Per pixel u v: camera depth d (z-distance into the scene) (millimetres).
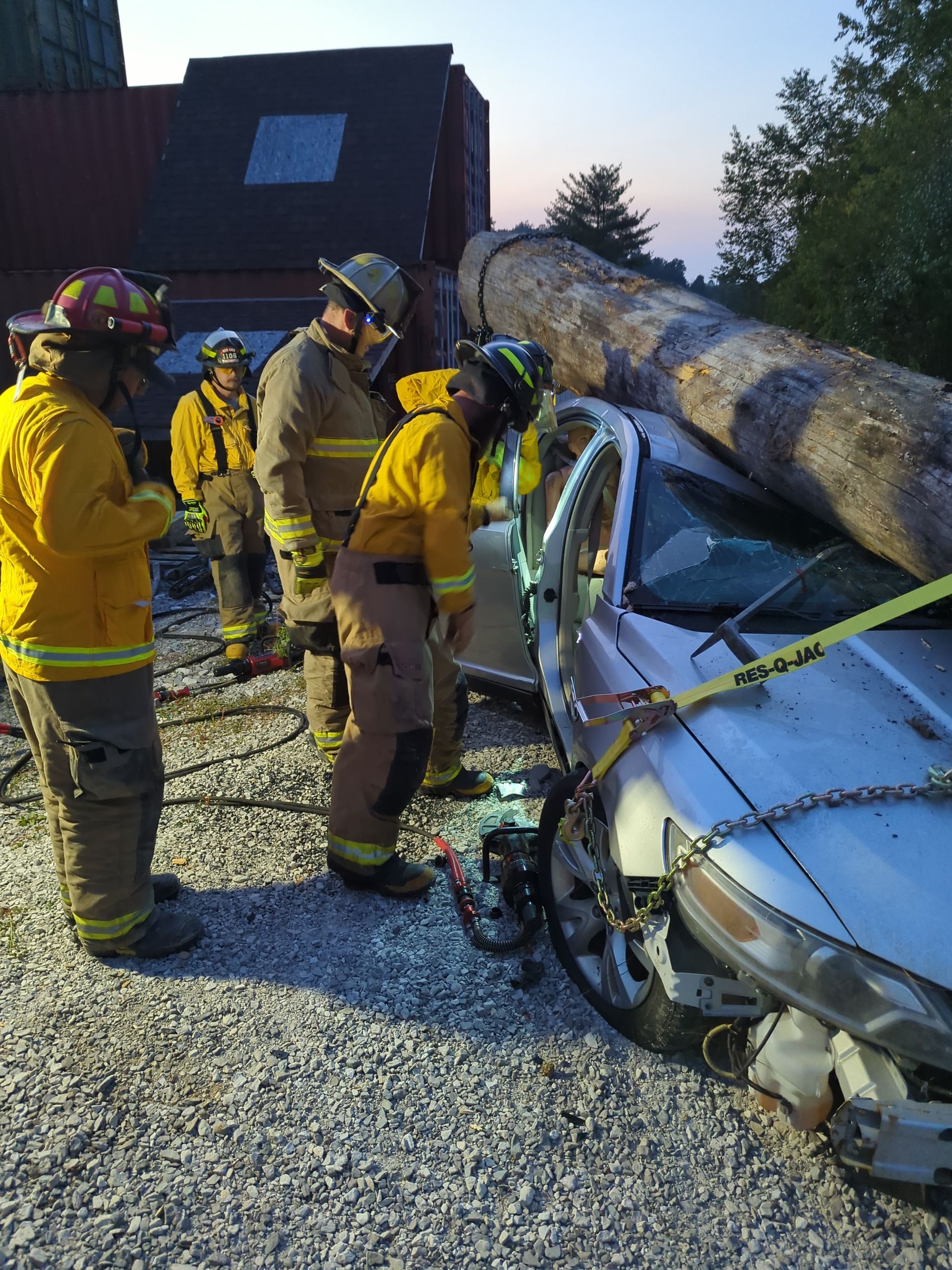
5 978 2787
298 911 3133
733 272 22641
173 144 10953
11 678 2613
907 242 11594
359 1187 2090
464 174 11281
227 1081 2389
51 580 2414
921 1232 1952
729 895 1946
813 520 3363
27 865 3430
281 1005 2670
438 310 10328
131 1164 2146
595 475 3631
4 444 2287
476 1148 2184
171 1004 2672
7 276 11391
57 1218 2018
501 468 3195
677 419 4066
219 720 4840
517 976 2787
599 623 3104
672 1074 2391
